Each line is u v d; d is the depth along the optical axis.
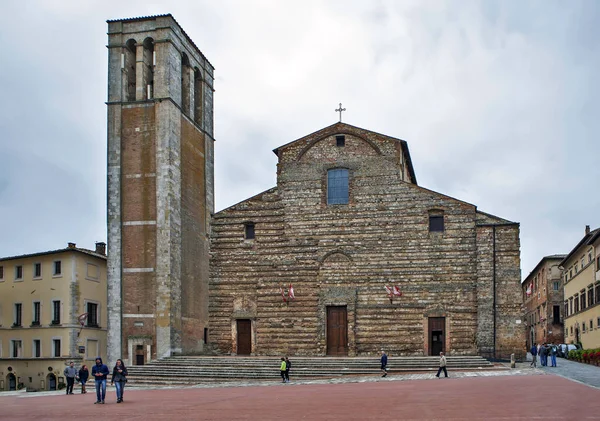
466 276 50.34
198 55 57.38
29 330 65.44
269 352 52.34
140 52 52.19
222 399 28.86
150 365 46.53
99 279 67.75
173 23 52.16
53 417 24.09
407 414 20.95
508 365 46.53
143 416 23.27
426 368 43.75
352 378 40.59
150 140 50.78
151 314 48.75
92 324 66.00
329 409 22.94
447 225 51.25
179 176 51.31
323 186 53.84
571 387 29.28
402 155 55.31
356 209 52.97
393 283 51.41
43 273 65.62
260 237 54.22
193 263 52.34
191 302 51.50
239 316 53.41
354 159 53.75
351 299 51.66
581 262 74.31
